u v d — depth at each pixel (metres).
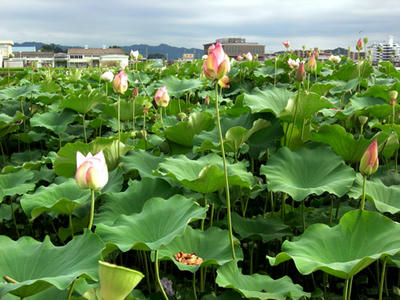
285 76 6.50
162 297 2.18
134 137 4.74
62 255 1.82
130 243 1.99
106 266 1.31
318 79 6.39
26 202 2.62
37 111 6.34
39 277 1.72
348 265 1.72
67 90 6.66
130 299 1.98
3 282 1.67
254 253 3.12
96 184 1.94
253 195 3.18
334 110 4.12
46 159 3.83
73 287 1.78
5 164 5.20
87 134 5.47
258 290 1.93
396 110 3.77
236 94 6.32
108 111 4.69
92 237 1.81
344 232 1.99
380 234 1.92
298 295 1.86
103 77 5.34
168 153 3.90
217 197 2.90
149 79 7.87
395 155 3.60
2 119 5.25
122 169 3.15
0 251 1.84
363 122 3.70
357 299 2.65
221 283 1.82
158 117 5.18
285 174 2.64
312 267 1.75
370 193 2.55
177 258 2.08
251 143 3.35
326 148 2.80
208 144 3.01
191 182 2.33
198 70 7.90
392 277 2.89
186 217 2.09
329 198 3.29
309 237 2.01
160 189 2.69
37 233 3.64
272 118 3.39
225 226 2.73
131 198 2.64
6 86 8.71
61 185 2.87
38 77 9.84
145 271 2.86
